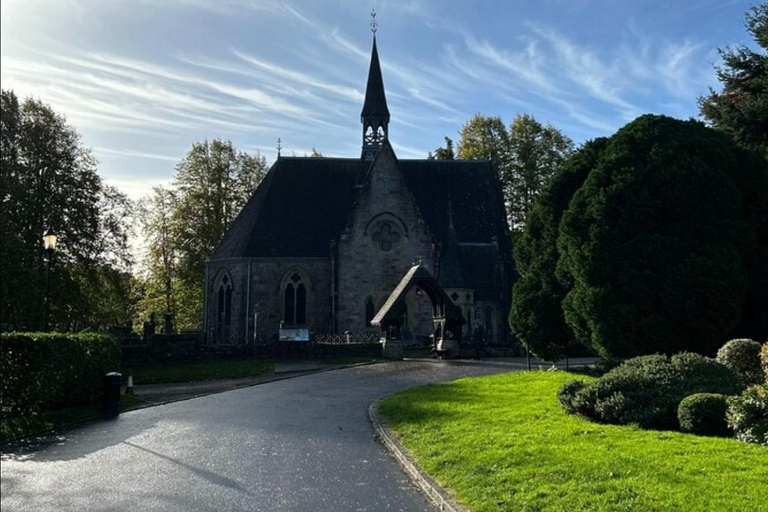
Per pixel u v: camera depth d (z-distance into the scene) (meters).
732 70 36.03
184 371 30.95
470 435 12.48
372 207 45.16
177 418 17.22
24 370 16.66
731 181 21.73
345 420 16.41
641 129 22.64
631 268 20.78
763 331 21.61
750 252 22.11
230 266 46.88
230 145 62.41
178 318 60.66
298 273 46.22
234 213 62.09
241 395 22.05
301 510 8.80
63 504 9.02
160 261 62.12
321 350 36.22
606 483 8.80
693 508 7.72
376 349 36.66
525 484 9.08
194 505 8.98
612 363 22.11
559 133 65.19
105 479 10.48
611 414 13.52
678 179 21.05
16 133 35.59
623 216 21.31
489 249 48.97
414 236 45.12
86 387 20.08
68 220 37.06
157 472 10.97
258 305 45.62
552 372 22.98
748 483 8.67
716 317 19.97
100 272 40.00
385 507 8.97
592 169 23.50
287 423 16.00
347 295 44.34
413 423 14.38
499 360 35.78
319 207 49.16
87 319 39.66
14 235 32.84
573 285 23.56
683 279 20.14
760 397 11.59
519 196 64.88
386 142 45.97
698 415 12.39
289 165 51.03
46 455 12.56
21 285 31.62
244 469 11.17
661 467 9.53
